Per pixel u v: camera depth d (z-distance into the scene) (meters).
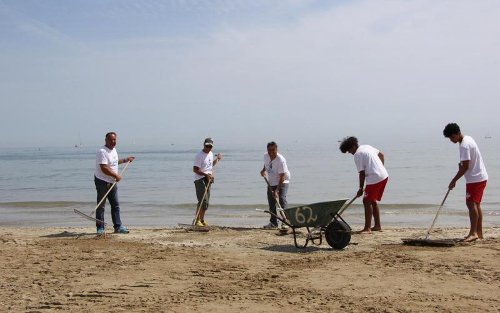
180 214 18.91
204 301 6.06
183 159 94.31
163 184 35.03
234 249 9.43
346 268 7.61
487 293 6.16
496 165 48.28
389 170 44.66
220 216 17.78
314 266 7.82
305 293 6.32
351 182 33.88
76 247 9.78
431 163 55.69
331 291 6.38
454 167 47.84
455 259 8.02
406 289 6.38
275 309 5.70
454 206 20.02
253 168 54.84
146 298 6.24
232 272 7.56
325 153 105.62
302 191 28.44
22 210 20.25
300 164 59.81
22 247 9.86
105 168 11.20
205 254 8.96
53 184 36.25
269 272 7.50
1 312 5.74
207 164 12.47
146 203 22.70
